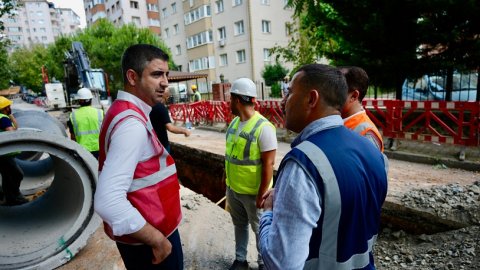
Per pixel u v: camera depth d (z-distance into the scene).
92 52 30.12
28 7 101.50
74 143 2.82
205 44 30.55
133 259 1.62
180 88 26.94
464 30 6.34
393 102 6.58
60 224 3.20
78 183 3.09
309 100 1.18
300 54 12.10
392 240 3.59
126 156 1.35
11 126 4.39
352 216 1.05
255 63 26.89
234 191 2.73
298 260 0.99
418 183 4.62
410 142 6.79
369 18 7.00
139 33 33.12
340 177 1.02
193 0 30.81
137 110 1.48
